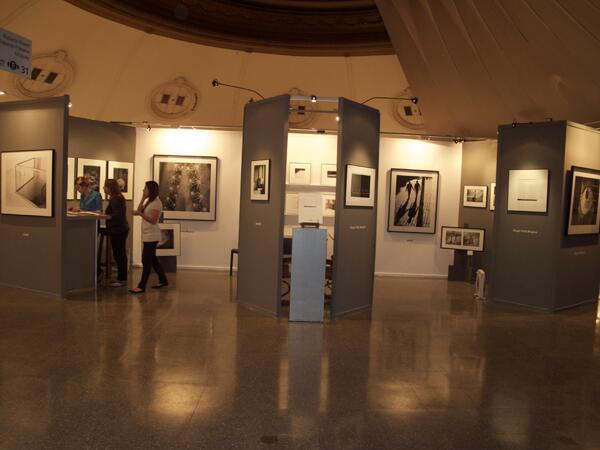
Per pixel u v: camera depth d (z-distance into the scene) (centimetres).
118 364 465
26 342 522
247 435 338
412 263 1067
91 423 347
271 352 518
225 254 1052
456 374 473
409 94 1144
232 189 1048
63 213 719
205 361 483
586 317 729
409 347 554
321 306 651
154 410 371
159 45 1056
